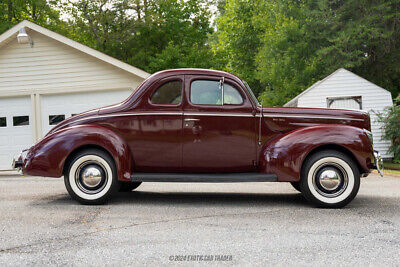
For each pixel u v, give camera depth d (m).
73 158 5.54
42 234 3.95
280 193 7.05
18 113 14.49
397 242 3.63
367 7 24.38
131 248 3.46
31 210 5.20
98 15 23.31
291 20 27.66
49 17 27.94
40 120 14.44
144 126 5.61
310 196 5.34
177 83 5.71
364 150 5.30
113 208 5.33
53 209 5.26
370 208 5.35
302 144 5.31
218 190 7.51
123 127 5.62
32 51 14.52
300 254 3.29
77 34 26.47
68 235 3.91
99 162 5.54
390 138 17.05
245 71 37.19
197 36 26.73
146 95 5.67
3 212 5.07
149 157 5.62
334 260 3.13
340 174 5.35
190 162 5.63
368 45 24.89
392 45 24.83
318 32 26.03
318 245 3.54
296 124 5.66
